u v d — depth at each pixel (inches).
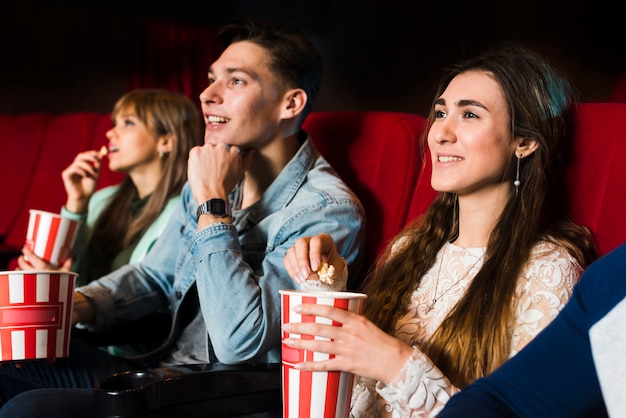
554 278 40.5
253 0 219.8
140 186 84.2
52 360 48.1
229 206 54.7
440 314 45.1
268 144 60.8
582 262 42.3
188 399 41.7
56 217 65.5
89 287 63.2
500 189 45.3
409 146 59.7
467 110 44.8
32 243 66.0
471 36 189.0
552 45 182.5
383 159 60.9
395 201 59.2
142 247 80.0
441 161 45.7
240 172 56.7
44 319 47.1
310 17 210.8
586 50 179.9
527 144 44.8
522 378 27.9
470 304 42.1
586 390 27.0
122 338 63.7
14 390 58.7
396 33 198.8
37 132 121.7
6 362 48.1
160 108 83.1
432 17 193.8
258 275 56.0
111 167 84.0
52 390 47.6
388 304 47.6
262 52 59.2
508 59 45.1
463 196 46.4
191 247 52.9
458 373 41.0
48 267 65.8
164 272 65.1
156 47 219.5
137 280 64.8
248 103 58.6
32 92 216.8
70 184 83.4
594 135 46.9
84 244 83.3
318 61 61.7
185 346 59.4
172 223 65.9
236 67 58.9
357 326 37.0
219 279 50.6
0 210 122.9
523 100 44.3
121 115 84.0
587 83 180.1
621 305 25.8
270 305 50.3
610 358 25.7
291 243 54.2
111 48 221.3
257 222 58.4
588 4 178.5
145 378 41.8
